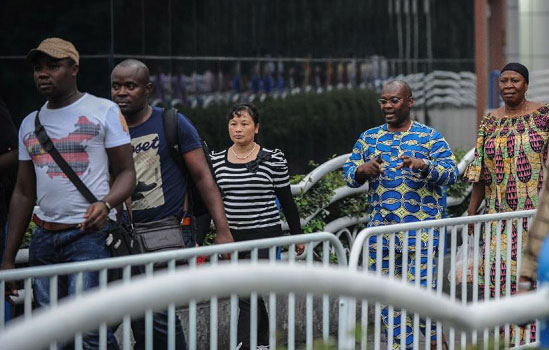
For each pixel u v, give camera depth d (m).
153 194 8.68
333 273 4.57
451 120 19.11
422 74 18.09
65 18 12.20
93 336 7.57
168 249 8.48
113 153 7.79
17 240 8.05
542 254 6.46
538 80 30.39
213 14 13.58
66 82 7.70
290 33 14.98
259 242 7.40
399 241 10.03
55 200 7.73
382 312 10.07
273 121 14.55
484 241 9.61
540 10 30.61
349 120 16.11
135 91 8.64
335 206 13.51
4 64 12.34
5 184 8.75
